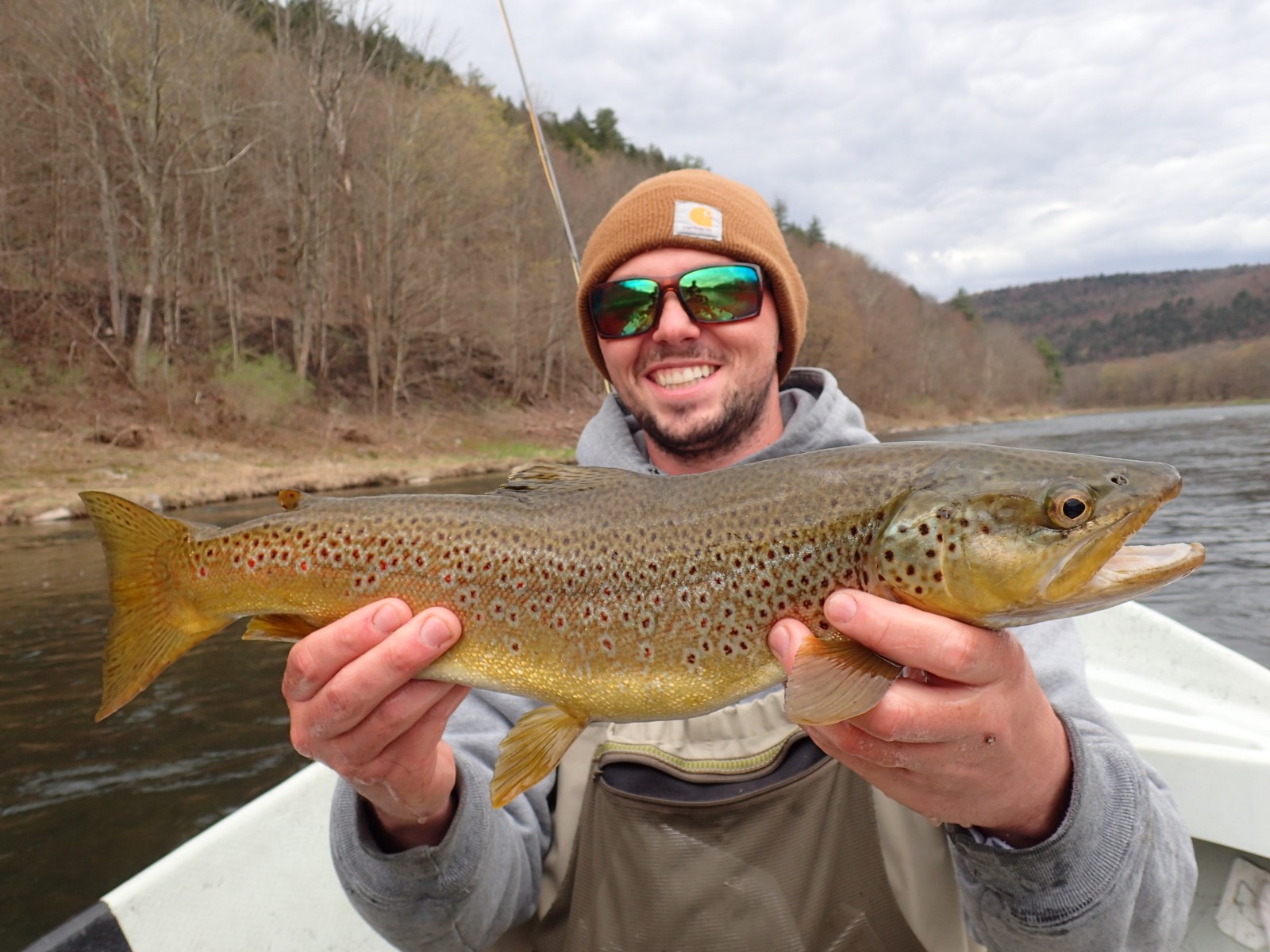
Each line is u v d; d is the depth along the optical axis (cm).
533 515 48
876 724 36
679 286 67
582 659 46
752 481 47
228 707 151
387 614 41
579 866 50
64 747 134
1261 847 62
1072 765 40
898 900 46
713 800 47
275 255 825
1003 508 42
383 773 43
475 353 951
